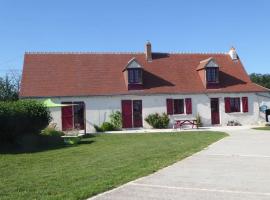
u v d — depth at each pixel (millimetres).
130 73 39656
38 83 38531
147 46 43469
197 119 40062
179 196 9898
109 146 22516
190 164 14523
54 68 40219
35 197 9773
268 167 13766
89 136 31188
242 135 26828
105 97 38594
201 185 11086
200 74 42438
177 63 43625
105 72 40844
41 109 25781
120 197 9828
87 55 42281
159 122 39156
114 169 13562
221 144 20953
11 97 52094
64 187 10805
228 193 10141
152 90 39844
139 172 12867
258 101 42438
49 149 22156
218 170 13305
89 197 9820
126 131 36562
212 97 41219
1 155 19266
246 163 14672
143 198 9750
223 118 41375
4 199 9617
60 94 37688
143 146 21328
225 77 43188
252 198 9633
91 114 38188
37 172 13758
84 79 39656
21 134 23844
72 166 14875
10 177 12852
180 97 40375
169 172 12969
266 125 40562
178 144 21672
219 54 46156
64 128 37406
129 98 39062
